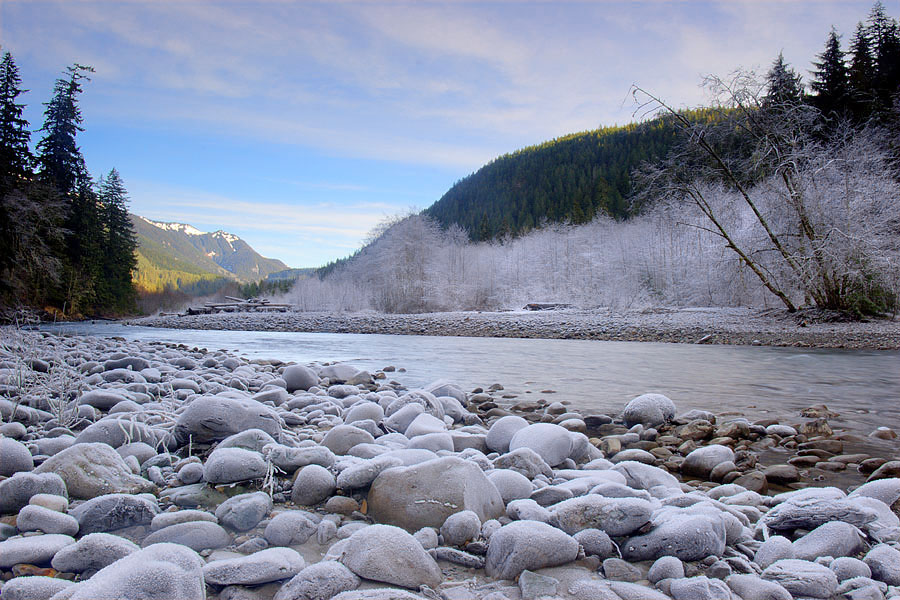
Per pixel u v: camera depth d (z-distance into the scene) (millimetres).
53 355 6723
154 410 4457
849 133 20969
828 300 19891
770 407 6785
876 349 14328
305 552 2270
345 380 8344
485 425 5695
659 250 36312
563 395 7609
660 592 1980
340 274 59312
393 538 2117
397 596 1824
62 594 1632
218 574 1940
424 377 9500
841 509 2605
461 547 2342
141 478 2879
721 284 28547
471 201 119812
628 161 90500
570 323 22766
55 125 41969
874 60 35875
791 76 21641
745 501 3127
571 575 2113
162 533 2277
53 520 2287
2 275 30016
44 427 4148
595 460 3816
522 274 49375
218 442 3648
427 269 45969
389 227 50562
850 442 4984
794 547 2418
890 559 2252
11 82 34750
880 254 18266
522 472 3256
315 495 2756
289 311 49156
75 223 42281
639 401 5770
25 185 32812
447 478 2598
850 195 19516
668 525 2338
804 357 12625
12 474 2881
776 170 19734
